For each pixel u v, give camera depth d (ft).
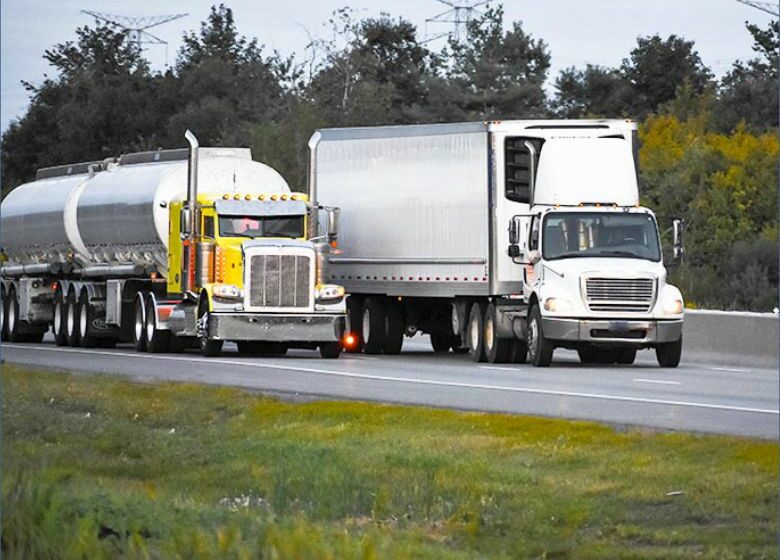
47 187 331.16
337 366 228.02
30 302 325.62
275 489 102.94
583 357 253.65
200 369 216.54
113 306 286.87
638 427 133.90
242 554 74.02
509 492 102.17
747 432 131.34
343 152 280.92
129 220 284.00
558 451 118.83
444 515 96.73
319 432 136.67
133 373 205.16
